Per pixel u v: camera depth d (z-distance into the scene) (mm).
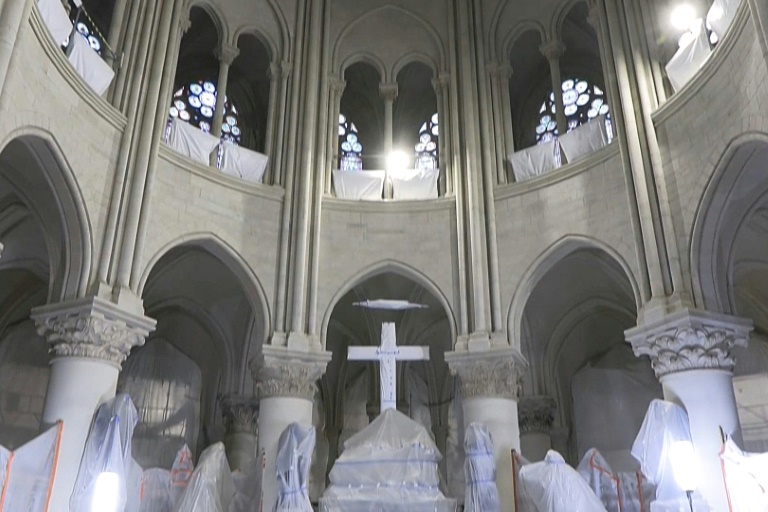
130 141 15914
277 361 16797
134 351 21984
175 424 21906
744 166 13688
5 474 11602
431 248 18625
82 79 14594
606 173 16719
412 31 22078
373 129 25188
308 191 18719
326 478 23312
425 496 12023
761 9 11664
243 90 24000
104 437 13039
